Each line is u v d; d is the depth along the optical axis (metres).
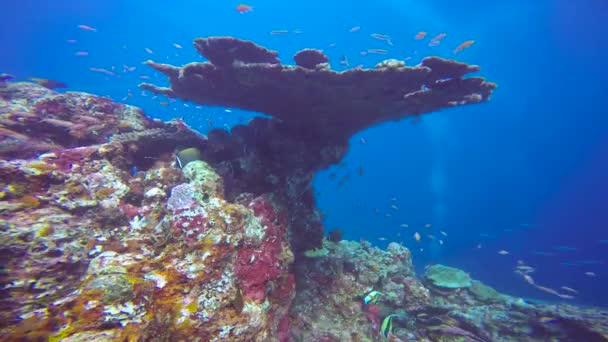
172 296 3.24
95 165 5.37
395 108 5.88
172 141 7.10
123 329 2.59
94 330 2.51
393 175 55.38
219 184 5.29
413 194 53.34
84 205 4.41
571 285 21.33
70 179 4.64
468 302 9.88
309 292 6.72
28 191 4.15
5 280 3.07
